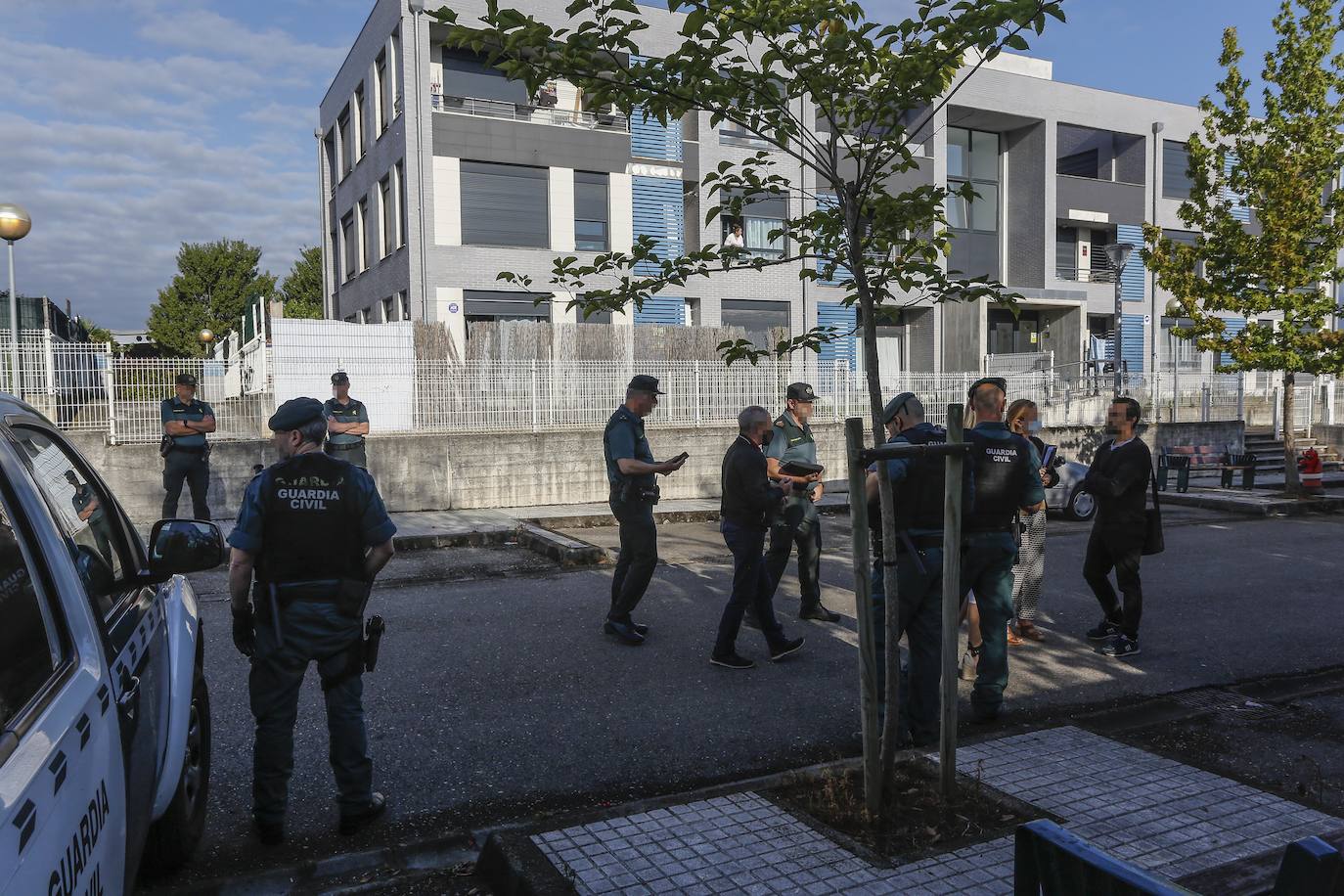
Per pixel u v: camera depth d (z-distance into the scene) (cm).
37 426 271
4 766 150
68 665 201
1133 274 3128
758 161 376
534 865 322
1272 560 1021
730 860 326
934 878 313
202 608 782
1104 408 2141
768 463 712
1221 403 2214
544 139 2303
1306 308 1484
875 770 355
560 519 1281
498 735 496
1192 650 664
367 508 369
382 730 502
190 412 1076
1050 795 382
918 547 467
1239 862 324
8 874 134
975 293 381
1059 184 2998
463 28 320
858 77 361
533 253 2292
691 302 2503
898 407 486
